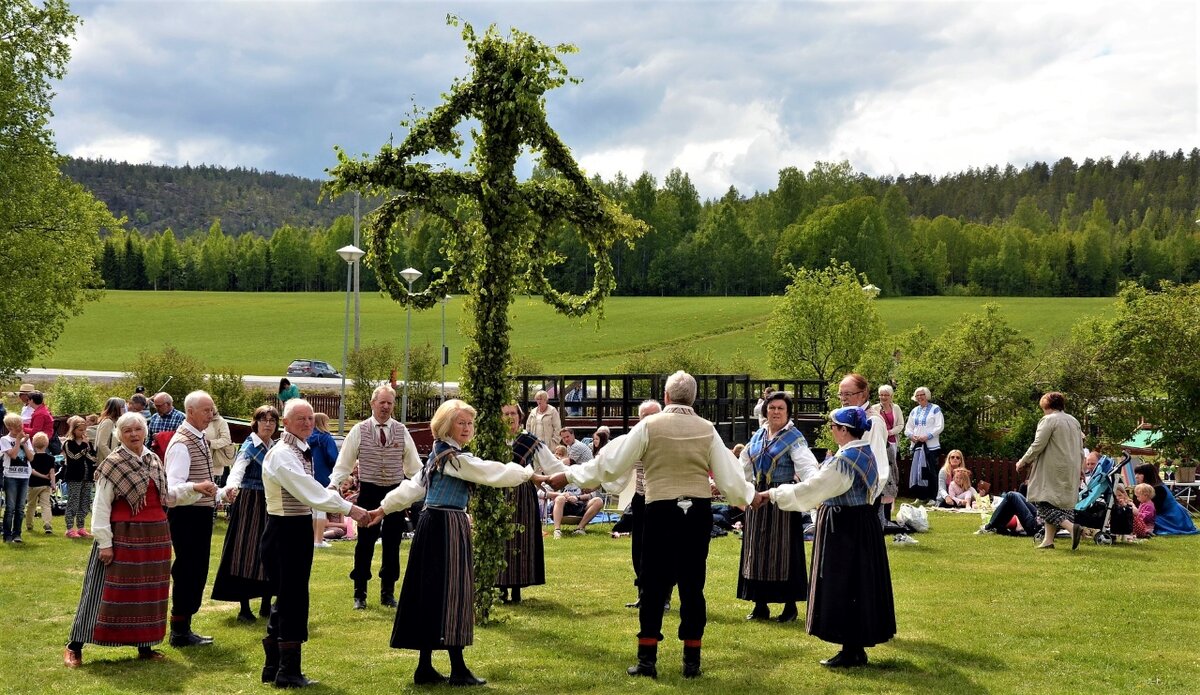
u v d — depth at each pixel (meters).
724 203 126.31
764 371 49.41
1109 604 8.69
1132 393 19.70
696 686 6.35
